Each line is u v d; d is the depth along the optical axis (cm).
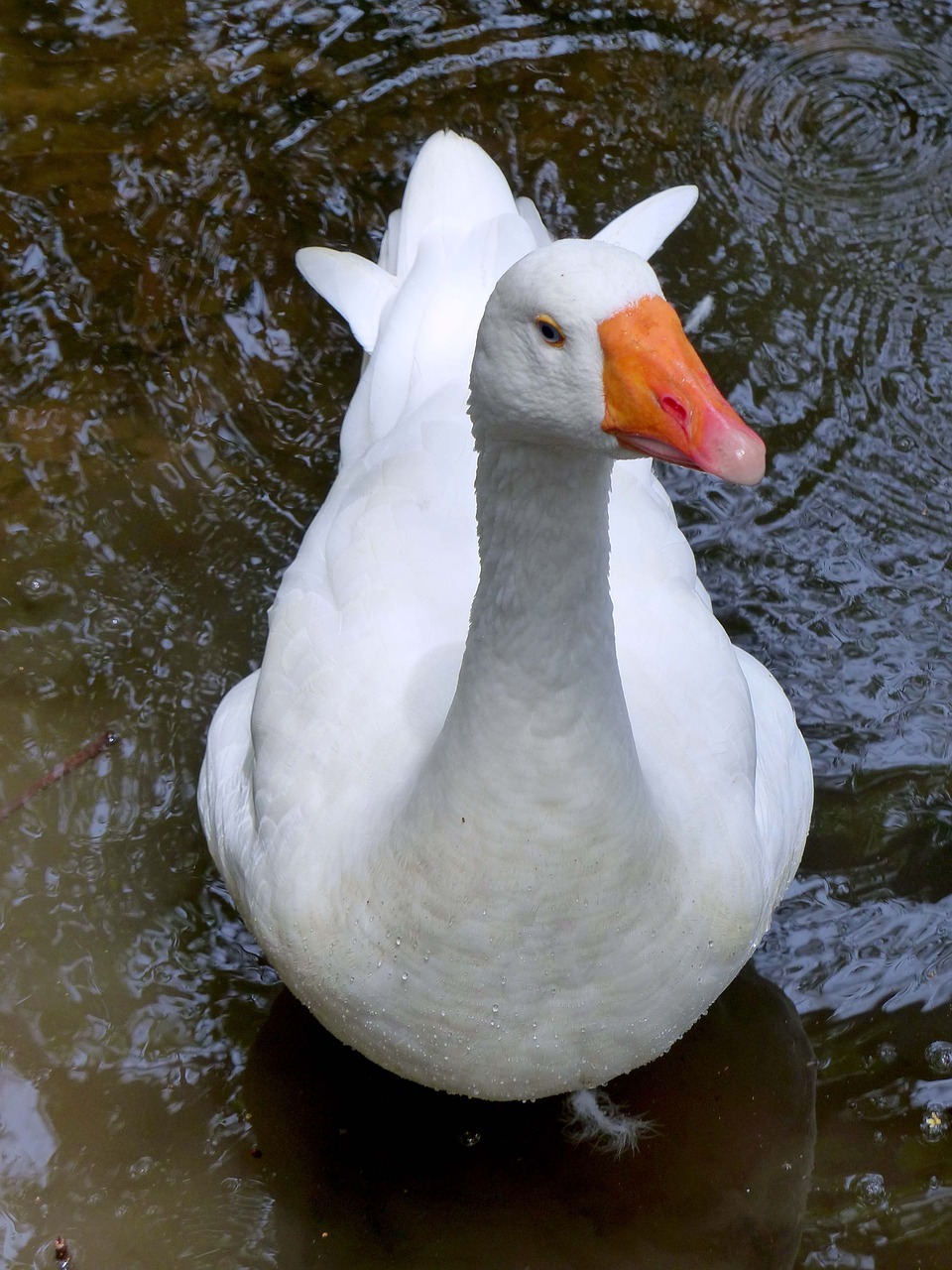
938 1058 152
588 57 225
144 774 165
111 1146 147
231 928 158
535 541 124
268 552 176
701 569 176
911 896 159
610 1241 145
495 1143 149
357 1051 146
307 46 227
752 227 204
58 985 154
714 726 141
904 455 183
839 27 228
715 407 117
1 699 168
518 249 163
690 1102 151
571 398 120
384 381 159
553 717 126
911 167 211
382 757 138
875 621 173
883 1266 143
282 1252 143
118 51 225
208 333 194
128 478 181
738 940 137
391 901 132
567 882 129
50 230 204
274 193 209
